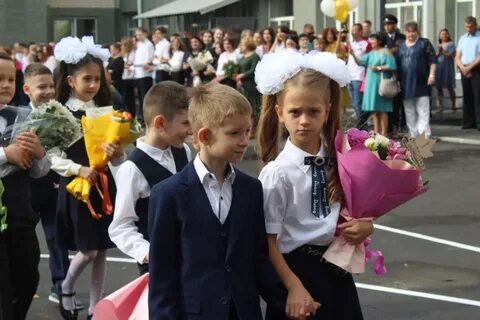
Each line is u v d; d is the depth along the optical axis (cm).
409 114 1670
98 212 616
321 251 412
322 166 414
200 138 384
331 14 1582
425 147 423
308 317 411
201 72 1991
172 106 504
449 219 1016
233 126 377
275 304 401
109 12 4475
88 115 601
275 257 403
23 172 525
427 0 2355
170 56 2247
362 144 404
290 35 1855
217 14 3284
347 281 419
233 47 1844
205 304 377
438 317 662
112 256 876
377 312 675
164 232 381
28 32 4222
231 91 382
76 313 653
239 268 384
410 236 936
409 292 728
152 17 3650
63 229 639
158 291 380
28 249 525
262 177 410
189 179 385
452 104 2017
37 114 565
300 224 410
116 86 2258
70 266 636
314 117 404
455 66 2011
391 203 407
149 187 507
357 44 1769
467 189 1195
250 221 390
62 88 646
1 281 503
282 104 411
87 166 609
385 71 1620
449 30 2309
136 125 599
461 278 770
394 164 404
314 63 404
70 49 634
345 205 412
